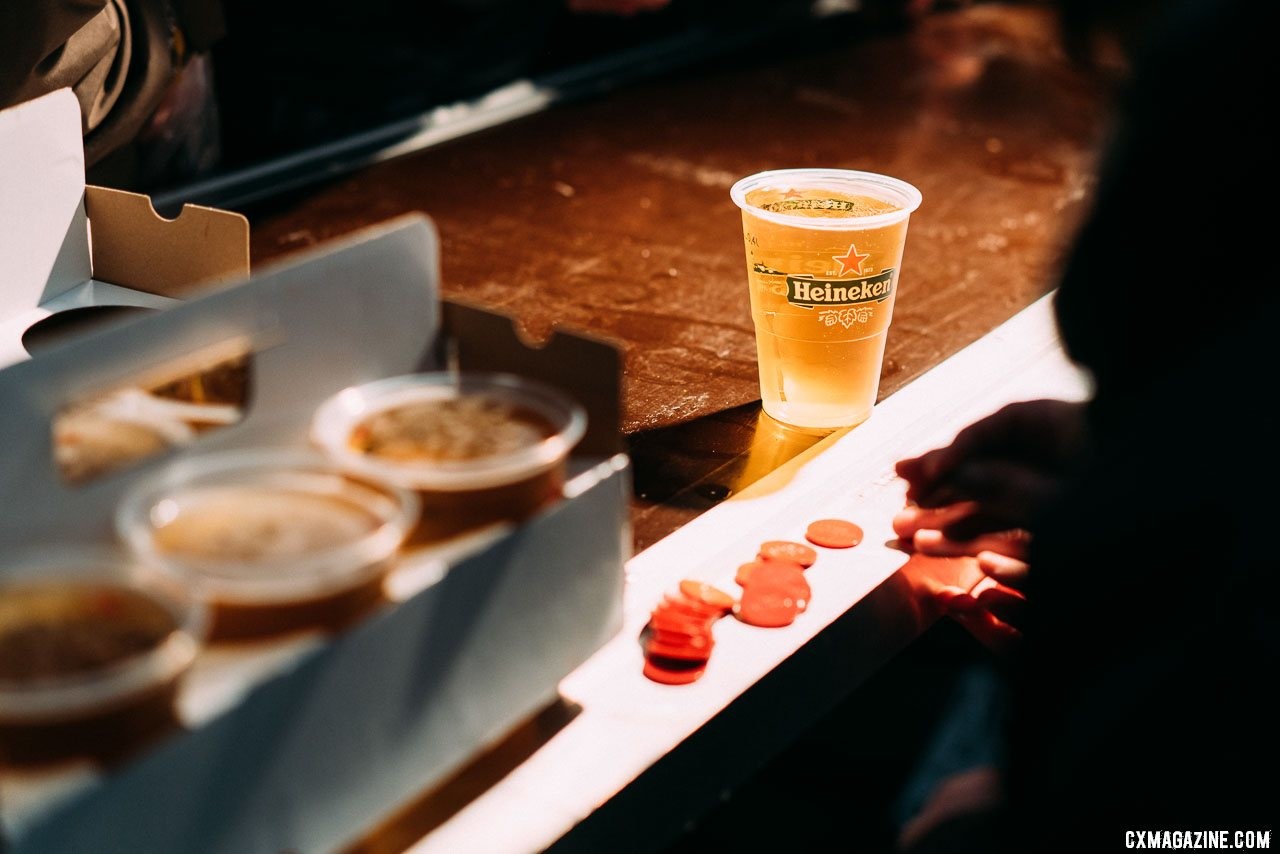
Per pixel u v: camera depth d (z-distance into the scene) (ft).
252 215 3.86
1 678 1.90
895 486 2.89
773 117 4.94
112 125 3.56
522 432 2.25
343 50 5.34
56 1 3.12
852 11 6.59
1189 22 2.15
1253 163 2.13
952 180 4.32
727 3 6.04
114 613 1.98
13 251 2.89
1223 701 2.18
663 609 2.51
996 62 5.89
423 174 4.14
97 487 2.11
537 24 5.64
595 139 4.57
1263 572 2.14
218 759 1.94
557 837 2.21
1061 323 2.37
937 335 3.39
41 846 1.84
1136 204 2.23
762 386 3.04
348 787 2.05
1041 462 2.78
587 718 2.37
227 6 5.20
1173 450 2.19
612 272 3.61
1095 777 2.27
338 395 2.30
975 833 2.67
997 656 2.72
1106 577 2.26
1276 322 2.14
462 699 2.14
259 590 1.99
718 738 2.40
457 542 2.15
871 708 4.20
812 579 2.65
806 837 3.78
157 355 2.12
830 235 2.82
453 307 2.40
